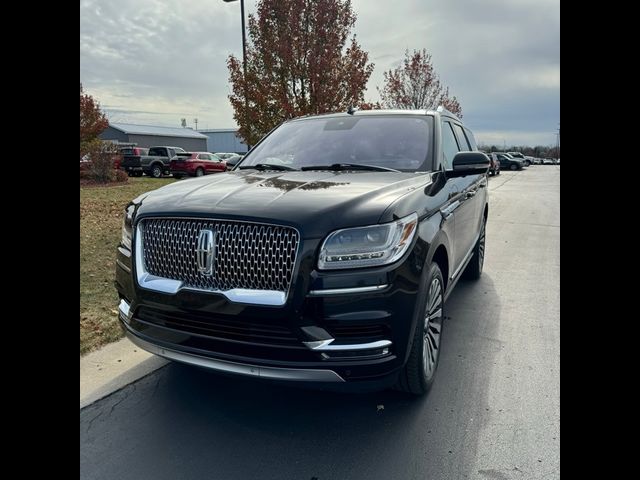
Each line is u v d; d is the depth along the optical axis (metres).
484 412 2.96
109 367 3.56
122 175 22.75
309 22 12.55
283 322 2.37
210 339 2.54
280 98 12.49
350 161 3.80
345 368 2.36
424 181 3.26
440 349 3.60
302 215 2.43
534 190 21.81
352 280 2.37
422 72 24.78
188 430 2.79
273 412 2.99
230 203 2.62
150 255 2.79
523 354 3.77
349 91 13.07
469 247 4.83
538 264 6.91
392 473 2.42
